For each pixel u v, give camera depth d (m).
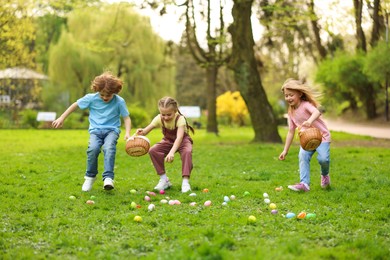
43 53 54.19
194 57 23.91
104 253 4.92
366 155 14.77
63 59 42.75
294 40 41.09
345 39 42.34
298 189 8.43
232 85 62.62
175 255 4.69
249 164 13.01
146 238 5.46
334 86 41.19
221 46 23.47
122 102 8.62
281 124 48.97
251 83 20.97
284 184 9.36
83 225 6.07
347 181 9.67
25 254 4.89
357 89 39.41
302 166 8.54
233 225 5.95
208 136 28.78
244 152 16.45
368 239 5.27
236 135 31.03
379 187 8.78
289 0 25.45
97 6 22.31
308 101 8.60
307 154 8.55
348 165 12.16
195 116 47.03
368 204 7.31
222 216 6.44
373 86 38.59
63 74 42.97
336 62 38.38
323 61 40.03
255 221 6.11
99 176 10.36
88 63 42.44
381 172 10.89
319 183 9.42
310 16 23.64
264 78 56.84
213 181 9.86
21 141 23.86
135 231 5.75
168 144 8.74
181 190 8.66
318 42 39.78
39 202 7.46
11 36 28.64
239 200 7.70
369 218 6.42
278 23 25.39
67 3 22.45
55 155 15.23
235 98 48.72
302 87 8.48
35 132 34.16
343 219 6.30
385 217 6.43
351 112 44.91
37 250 5.08
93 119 8.60
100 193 8.22
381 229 5.81
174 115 8.61
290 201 7.57
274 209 6.95
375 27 33.97
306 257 4.59
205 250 4.72
